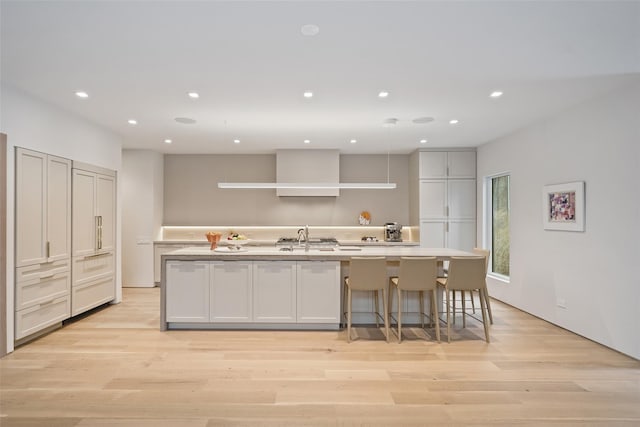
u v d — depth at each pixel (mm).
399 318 4223
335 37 2809
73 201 4855
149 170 7387
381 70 3432
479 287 4230
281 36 2789
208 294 4629
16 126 3918
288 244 7215
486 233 6863
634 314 3691
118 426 2516
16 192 3914
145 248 7355
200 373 3352
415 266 4203
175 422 2566
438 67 3363
